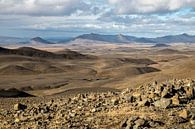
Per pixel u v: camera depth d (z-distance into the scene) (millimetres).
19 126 26281
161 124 21859
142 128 21375
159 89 30078
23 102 45344
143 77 133000
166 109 25375
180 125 21500
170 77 118500
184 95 28953
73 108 31766
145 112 24938
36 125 25562
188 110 23734
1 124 27938
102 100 33438
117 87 122000
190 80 36438
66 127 23875
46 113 30922
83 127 23188
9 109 36250
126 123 22484
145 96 28938
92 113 27594
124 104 28516
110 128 22469
